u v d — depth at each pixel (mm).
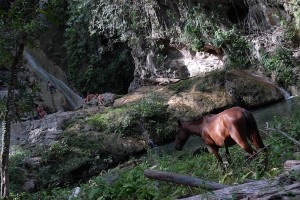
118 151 17219
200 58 24359
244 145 6848
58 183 14953
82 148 16734
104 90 30875
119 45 30844
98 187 7324
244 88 20406
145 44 25812
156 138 18656
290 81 20375
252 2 21688
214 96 20391
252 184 5102
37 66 28172
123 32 25547
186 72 25172
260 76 21531
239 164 7195
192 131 8055
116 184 7141
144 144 18094
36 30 7887
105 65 31078
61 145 16547
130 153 17484
